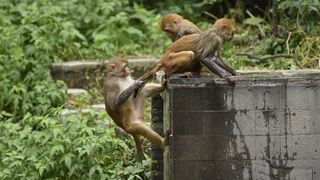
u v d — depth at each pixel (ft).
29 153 45.68
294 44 55.01
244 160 38.04
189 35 38.47
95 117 50.60
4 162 46.14
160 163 43.52
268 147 38.04
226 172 38.06
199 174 38.01
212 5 70.44
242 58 53.67
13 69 58.13
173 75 38.14
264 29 60.90
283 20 56.90
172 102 37.65
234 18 67.92
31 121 49.88
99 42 64.23
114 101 38.42
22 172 45.06
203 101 37.68
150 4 73.10
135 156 47.03
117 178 44.91
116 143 45.98
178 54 37.76
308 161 38.17
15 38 59.57
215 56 37.73
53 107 55.88
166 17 42.24
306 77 38.22
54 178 44.80
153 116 43.29
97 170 44.24
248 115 37.83
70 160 44.21
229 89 37.65
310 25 54.65
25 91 56.29
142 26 69.21
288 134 38.01
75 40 65.98
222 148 37.93
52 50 60.95
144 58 61.93
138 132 38.47
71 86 60.59
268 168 38.14
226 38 37.58
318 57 50.80
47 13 62.13
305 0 53.42
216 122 37.81
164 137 38.68
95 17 67.67
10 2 66.90
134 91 37.83
